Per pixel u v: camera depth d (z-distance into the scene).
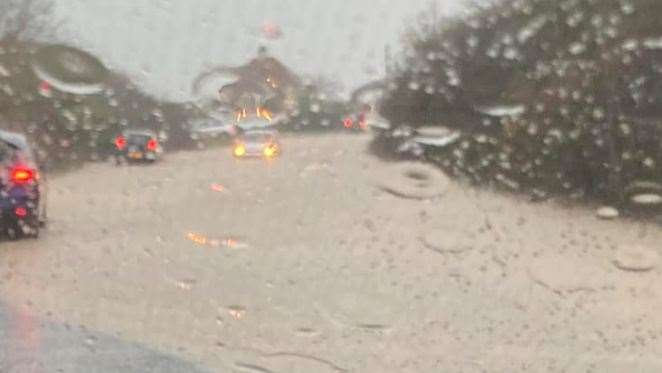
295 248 10.51
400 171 12.10
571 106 11.72
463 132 11.78
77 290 8.56
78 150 11.61
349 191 12.30
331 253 10.20
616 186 11.59
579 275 9.50
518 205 11.64
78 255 9.89
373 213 11.77
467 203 11.76
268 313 8.05
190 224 11.25
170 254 10.11
